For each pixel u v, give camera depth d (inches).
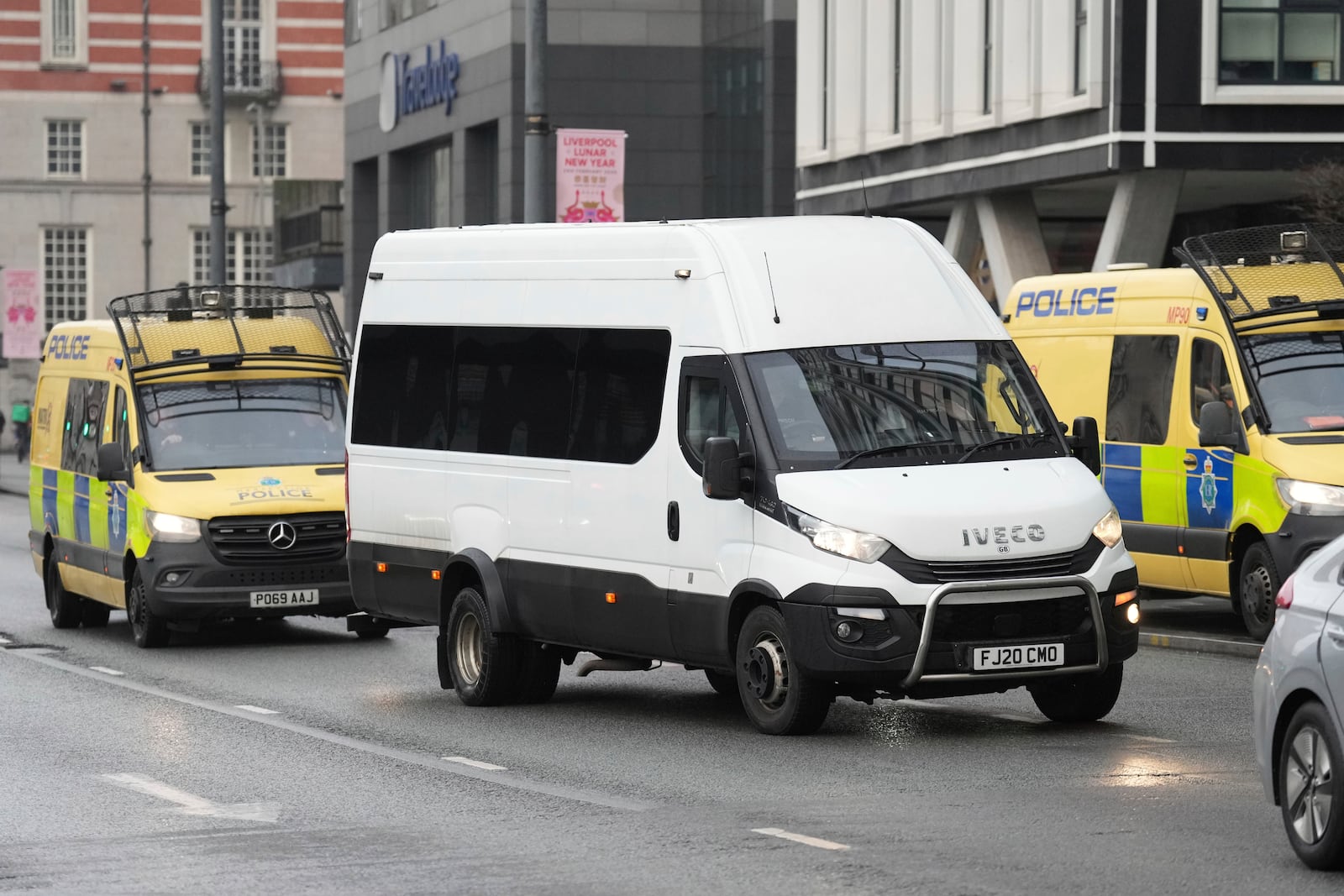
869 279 1369.3
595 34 5206.7
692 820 1051.9
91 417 2135.8
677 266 1381.6
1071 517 1279.5
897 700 1306.6
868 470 1286.9
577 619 1438.2
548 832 1027.9
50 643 2028.8
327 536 1941.4
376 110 6210.6
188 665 1830.7
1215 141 3238.2
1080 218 4121.6
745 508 1304.1
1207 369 1855.3
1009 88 3545.8
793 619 1268.5
